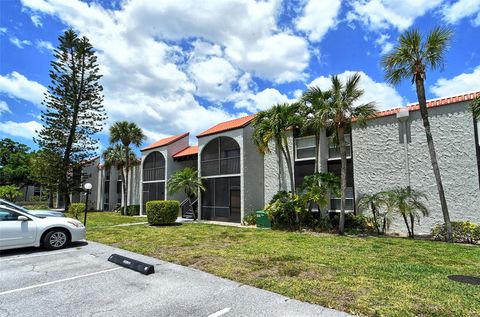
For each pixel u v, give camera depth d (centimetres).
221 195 1719
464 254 723
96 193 3369
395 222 1159
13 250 800
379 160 1230
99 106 2891
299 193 1334
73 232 852
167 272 562
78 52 2714
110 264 637
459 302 388
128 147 2503
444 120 1077
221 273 548
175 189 1827
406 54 950
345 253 738
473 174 1002
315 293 430
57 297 432
